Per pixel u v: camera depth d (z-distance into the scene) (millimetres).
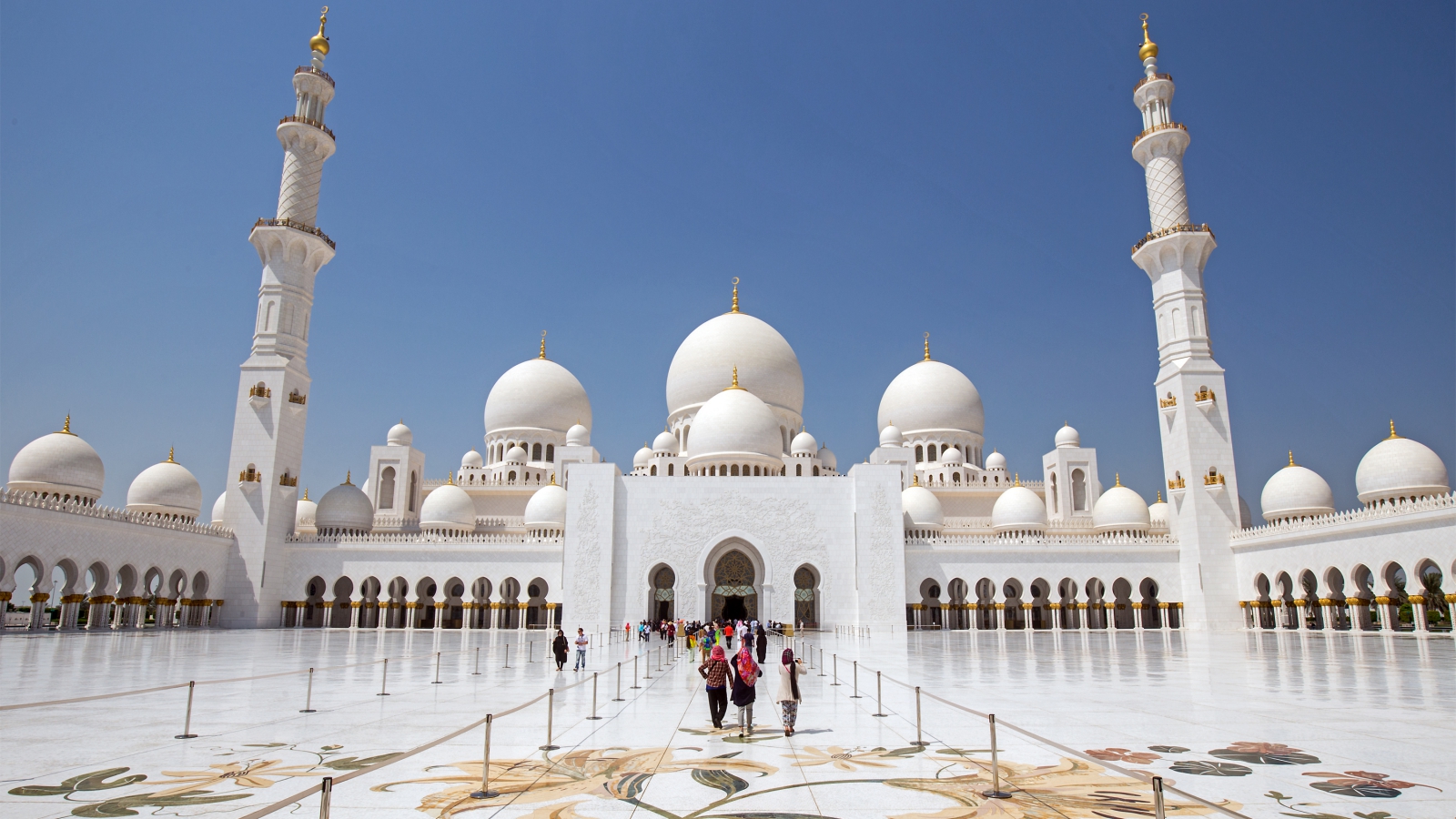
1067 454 84375
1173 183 69875
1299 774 12703
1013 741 15461
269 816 10383
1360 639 50312
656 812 10633
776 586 68688
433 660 35406
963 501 84750
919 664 33406
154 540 58125
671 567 69250
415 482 85875
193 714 18859
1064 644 48406
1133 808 10750
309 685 19766
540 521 75250
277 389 68500
